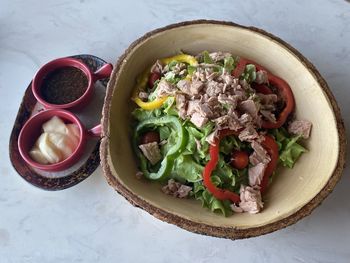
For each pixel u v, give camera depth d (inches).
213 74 11.0
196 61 11.7
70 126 12.4
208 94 10.8
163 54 12.1
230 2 14.6
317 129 11.2
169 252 11.3
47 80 13.1
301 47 13.7
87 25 14.4
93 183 12.2
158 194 10.7
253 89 11.6
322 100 11.0
